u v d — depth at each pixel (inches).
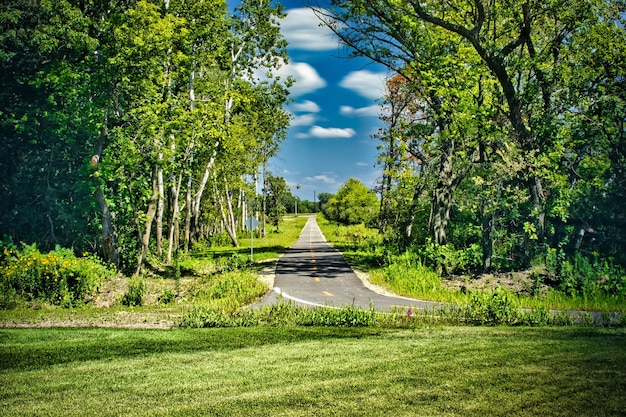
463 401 214.2
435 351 306.2
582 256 679.1
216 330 414.0
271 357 310.3
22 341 368.8
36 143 894.4
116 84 805.2
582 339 331.9
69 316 487.2
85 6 825.5
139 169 913.5
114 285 665.6
